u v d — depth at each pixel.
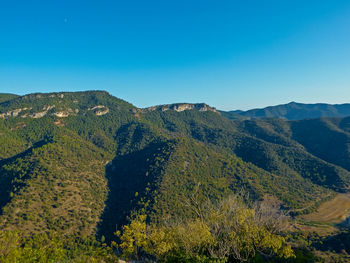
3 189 101.31
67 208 94.25
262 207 23.70
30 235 74.00
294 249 21.81
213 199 105.19
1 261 15.92
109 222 95.69
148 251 23.62
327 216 106.00
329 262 34.78
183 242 21.67
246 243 19.83
